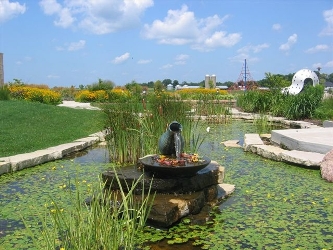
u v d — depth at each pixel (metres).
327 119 15.58
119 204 4.93
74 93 35.72
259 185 6.79
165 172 5.36
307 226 4.86
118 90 29.44
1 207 5.57
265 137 12.22
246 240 4.47
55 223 3.65
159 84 25.64
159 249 4.25
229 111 19.25
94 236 3.60
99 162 8.68
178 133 5.78
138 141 8.17
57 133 12.00
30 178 7.21
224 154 9.64
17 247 4.25
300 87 25.67
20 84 25.81
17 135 11.12
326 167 7.16
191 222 5.02
